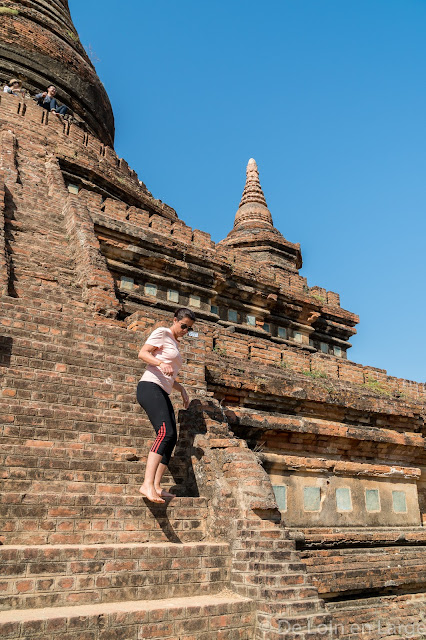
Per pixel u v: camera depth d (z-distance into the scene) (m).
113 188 18.28
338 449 11.65
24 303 9.70
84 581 5.44
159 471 6.63
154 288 15.66
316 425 11.07
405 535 10.84
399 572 9.66
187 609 5.48
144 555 5.91
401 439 12.51
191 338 10.23
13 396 7.36
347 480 11.27
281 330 18.67
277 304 18.36
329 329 20.14
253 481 7.12
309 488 10.60
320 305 19.33
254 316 17.94
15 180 14.30
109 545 5.91
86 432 7.48
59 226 13.84
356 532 10.21
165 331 7.15
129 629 5.08
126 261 15.32
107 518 6.30
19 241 12.39
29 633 4.60
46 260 12.22
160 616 5.29
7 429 6.83
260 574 6.23
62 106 20.91
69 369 8.35
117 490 6.80
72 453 6.98
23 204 13.77
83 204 14.48
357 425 12.73
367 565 9.43
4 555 5.18
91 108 26.62
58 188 15.10
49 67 24.84
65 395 7.80
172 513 6.82
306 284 19.92
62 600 5.26
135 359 9.23
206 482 7.49
